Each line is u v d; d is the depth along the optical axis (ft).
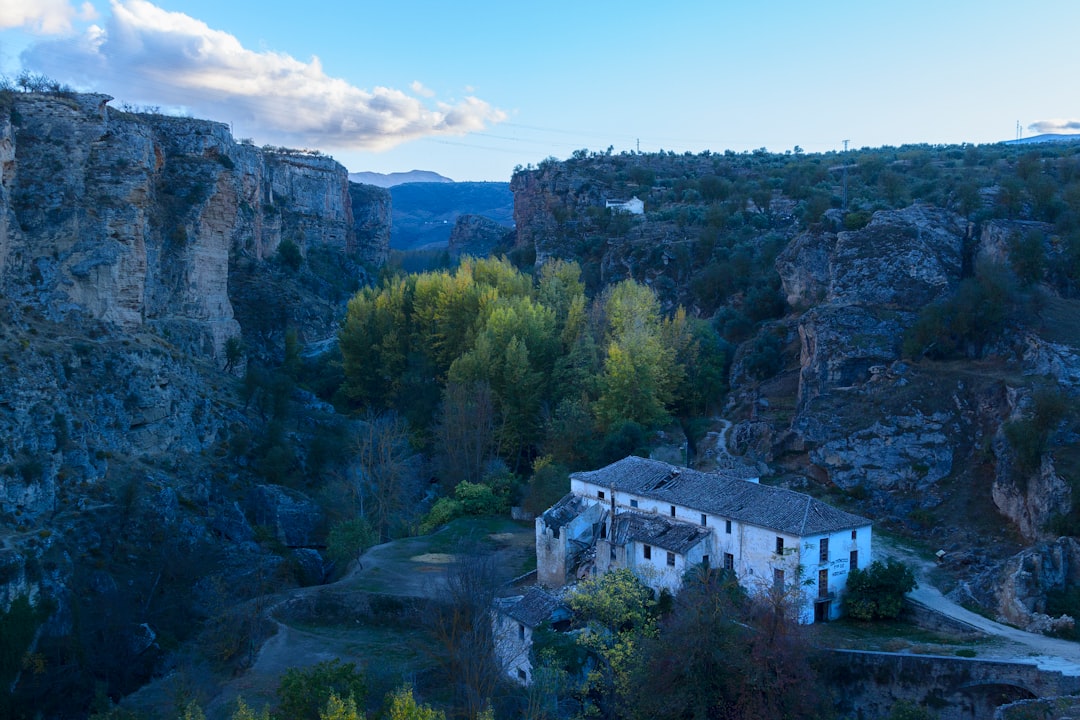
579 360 338.34
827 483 249.55
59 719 183.11
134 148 325.42
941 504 228.63
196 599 226.99
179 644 209.36
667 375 322.14
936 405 246.06
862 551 191.62
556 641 173.99
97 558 231.71
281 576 243.40
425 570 236.02
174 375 323.98
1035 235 273.54
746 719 150.30
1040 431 209.56
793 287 352.08
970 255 299.38
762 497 199.11
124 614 209.15
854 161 576.20
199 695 165.17
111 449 273.13
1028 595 180.24
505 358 344.49
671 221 488.44
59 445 249.14
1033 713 139.13
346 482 299.79
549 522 223.10
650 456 278.87
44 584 206.18
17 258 286.66
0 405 234.99
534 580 227.81
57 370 268.00
